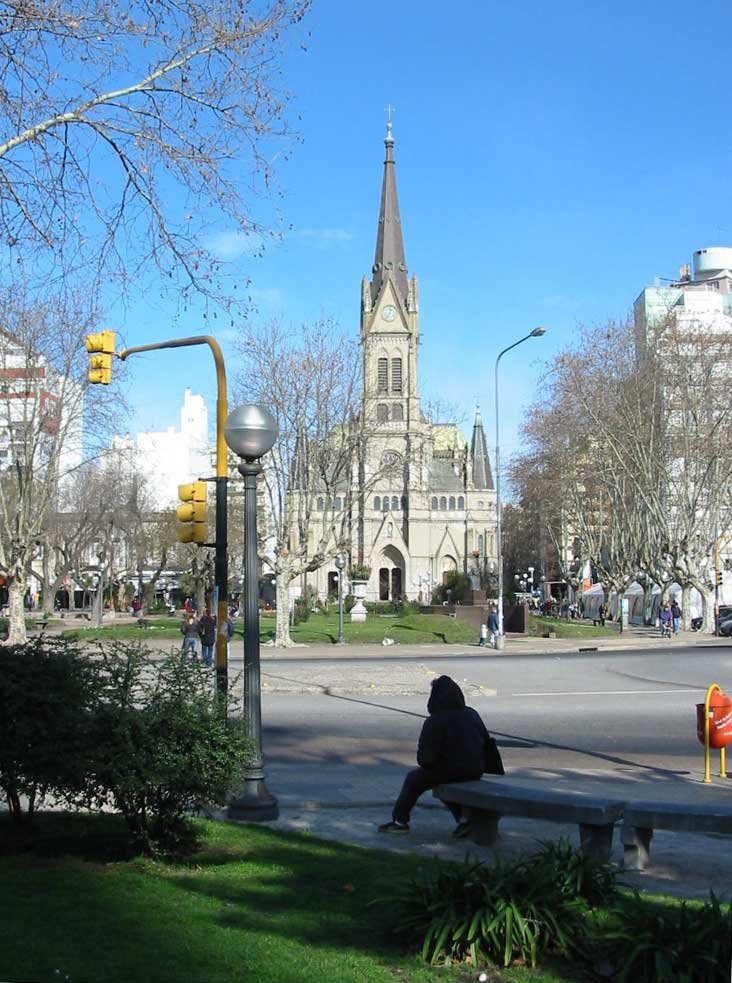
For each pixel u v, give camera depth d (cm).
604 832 966
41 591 10488
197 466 13388
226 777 955
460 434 14762
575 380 6425
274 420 1237
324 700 2547
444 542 13588
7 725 898
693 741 1905
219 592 1490
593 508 8231
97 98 1166
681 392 6231
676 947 622
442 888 717
